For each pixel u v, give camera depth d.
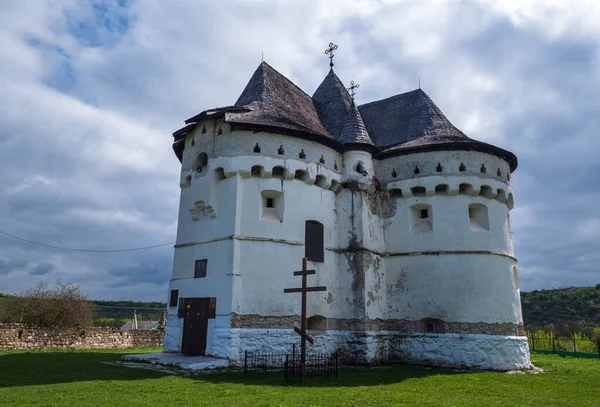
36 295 31.08
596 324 72.69
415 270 22.94
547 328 69.50
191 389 12.23
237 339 17.91
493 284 22.19
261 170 20.36
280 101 24.20
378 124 28.38
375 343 21.58
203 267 20.02
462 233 22.61
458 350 21.03
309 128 23.11
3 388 12.05
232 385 13.05
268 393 11.91
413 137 25.58
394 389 13.48
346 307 21.80
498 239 23.19
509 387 14.96
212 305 18.97
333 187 23.09
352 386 13.71
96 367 16.61
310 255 21.20
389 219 24.22
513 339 21.55
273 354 18.48
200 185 21.09
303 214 21.22
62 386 12.38
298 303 20.09
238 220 19.42
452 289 21.94
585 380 17.33
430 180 23.23
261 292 19.12
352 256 22.25
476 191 23.00
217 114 20.72
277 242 20.03
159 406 9.99
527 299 90.12
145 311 54.91
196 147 22.17
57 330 26.81
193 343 19.30
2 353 21.88
